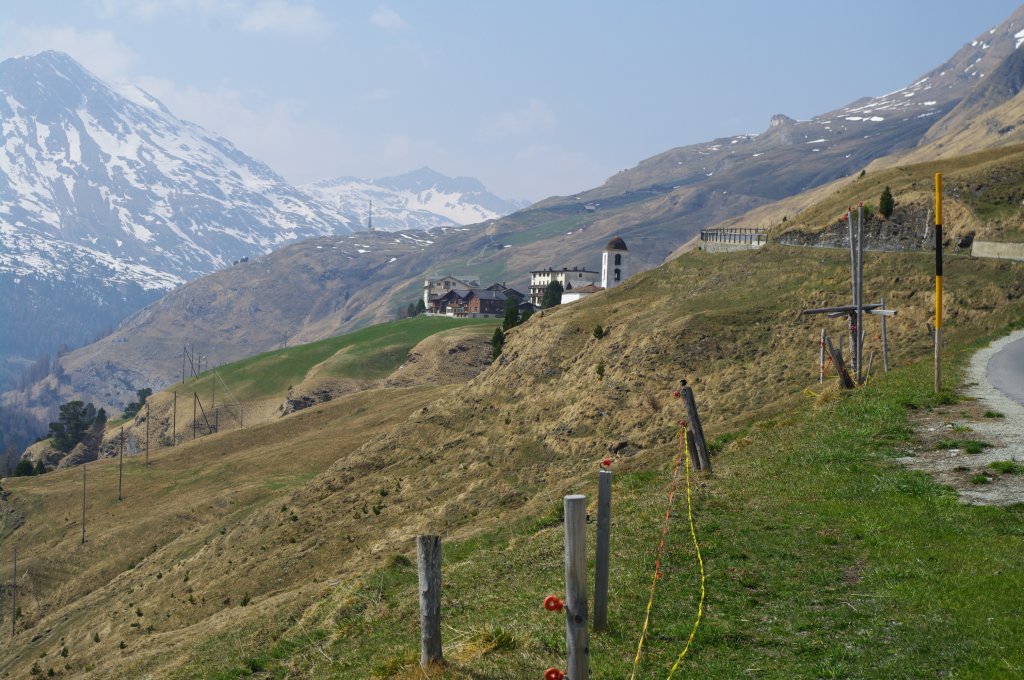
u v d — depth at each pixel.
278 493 107.00
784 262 83.06
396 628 21.12
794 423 29.69
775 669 12.38
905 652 12.21
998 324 49.59
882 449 23.92
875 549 16.78
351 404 154.75
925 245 76.75
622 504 24.47
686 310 78.06
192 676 27.02
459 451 76.12
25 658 86.44
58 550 117.44
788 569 16.48
